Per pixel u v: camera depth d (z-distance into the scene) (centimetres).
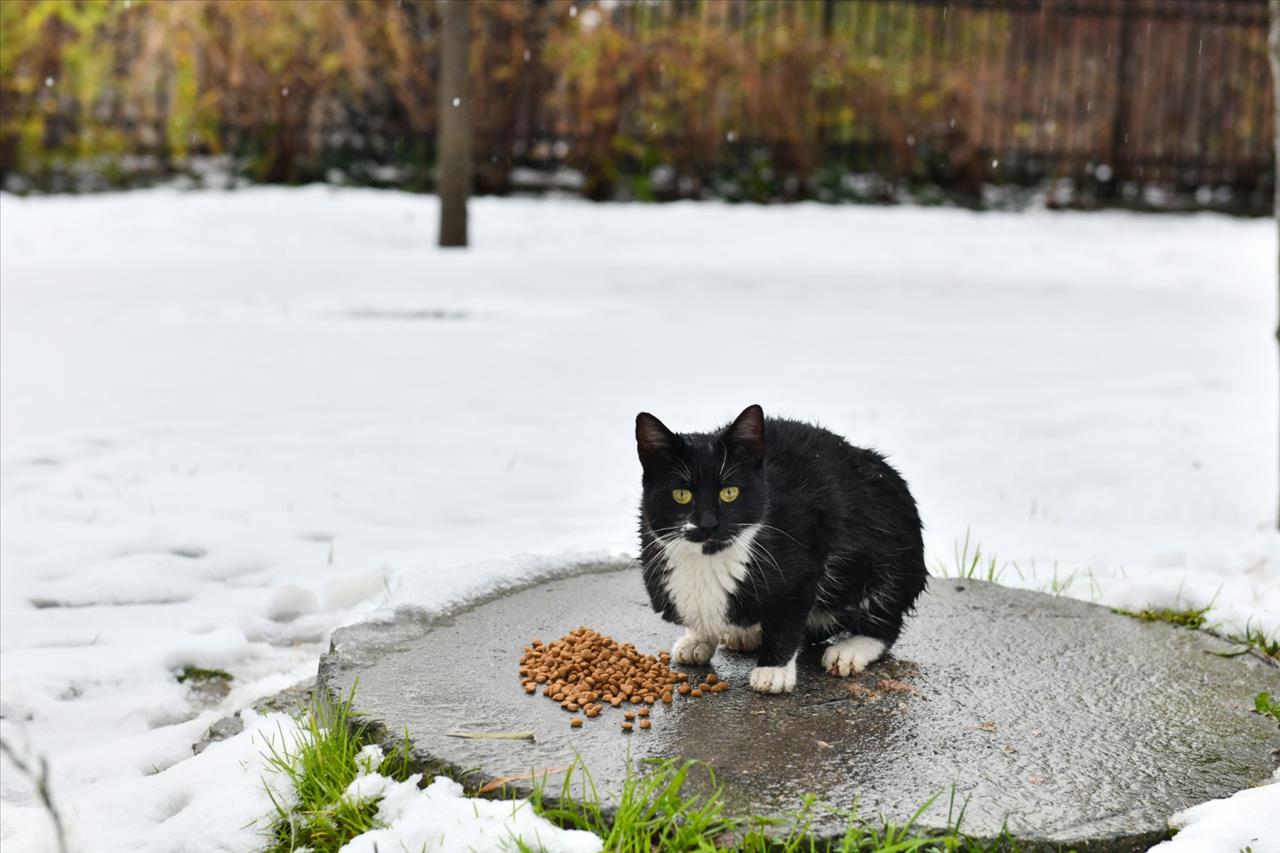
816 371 1179
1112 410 1040
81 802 445
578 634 509
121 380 1068
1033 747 430
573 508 785
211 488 795
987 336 1400
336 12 2161
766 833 371
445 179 1825
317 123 2344
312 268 1664
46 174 2212
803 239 2069
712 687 469
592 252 1897
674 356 1230
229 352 1188
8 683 530
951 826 375
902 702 464
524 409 1015
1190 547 713
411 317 1392
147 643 579
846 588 494
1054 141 2528
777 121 2377
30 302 1393
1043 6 2400
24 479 798
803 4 2430
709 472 452
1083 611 571
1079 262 1983
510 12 2266
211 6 2098
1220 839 367
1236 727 452
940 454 905
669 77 2330
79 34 2167
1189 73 2506
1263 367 1246
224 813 416
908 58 2453
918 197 2448
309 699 500
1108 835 376
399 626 526
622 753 418
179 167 2286
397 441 912
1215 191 2569
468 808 384
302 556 697
